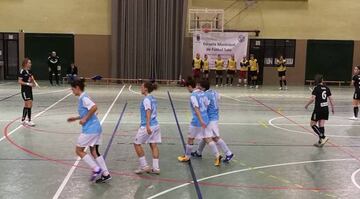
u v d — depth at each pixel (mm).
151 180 7285
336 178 7609
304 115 15406
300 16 28984
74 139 10523
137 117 14125
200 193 6637
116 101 18484
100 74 29203
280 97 21234
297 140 10977
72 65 26875
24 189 6715
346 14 28984
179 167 8172
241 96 21453
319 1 28906
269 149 9898
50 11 28656
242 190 6836
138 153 7656
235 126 12961
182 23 28578
